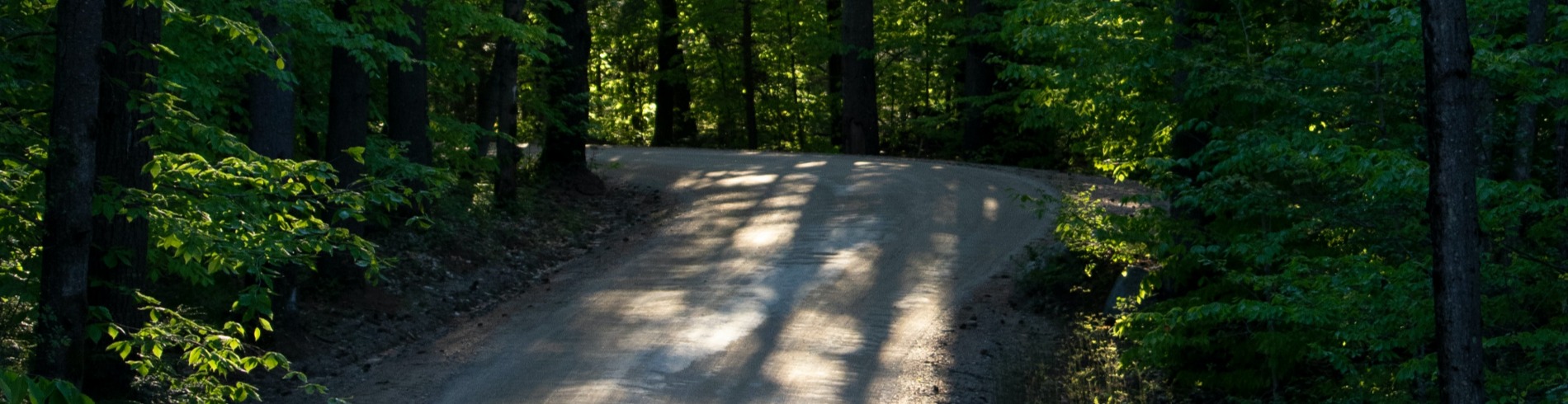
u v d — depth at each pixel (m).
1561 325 8.39
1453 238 6.75
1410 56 9.08
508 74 21.62
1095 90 13.97
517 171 26.08
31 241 8.53
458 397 12.31
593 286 17.89
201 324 8.08
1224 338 11.30
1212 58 11.35
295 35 13.20
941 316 15.77
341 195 8.33
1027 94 17.44
